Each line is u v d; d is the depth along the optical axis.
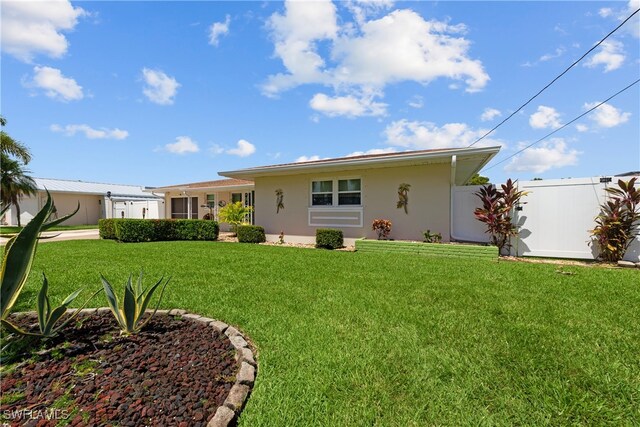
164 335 2.79
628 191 6.38
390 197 9.46
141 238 11.45
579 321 3.19
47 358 2.29
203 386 2.01
